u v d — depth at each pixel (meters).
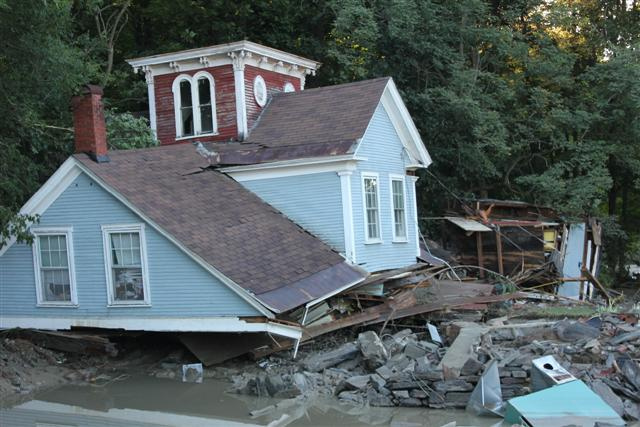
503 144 34.31
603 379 15.42
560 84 37.47
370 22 32.53
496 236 32.44
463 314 22.78
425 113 35.09
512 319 22.48
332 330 20.12
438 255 31.36
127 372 19.09
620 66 36.50
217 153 23.78
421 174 35.06
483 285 25.55
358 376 17.06
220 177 23.17
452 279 28.42
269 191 23.16
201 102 27.48
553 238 34.12
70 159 19.81
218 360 18.94
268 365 18.61
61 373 18.84
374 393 16.05
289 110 26.22
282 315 18.97
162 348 20.50
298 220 22.75
